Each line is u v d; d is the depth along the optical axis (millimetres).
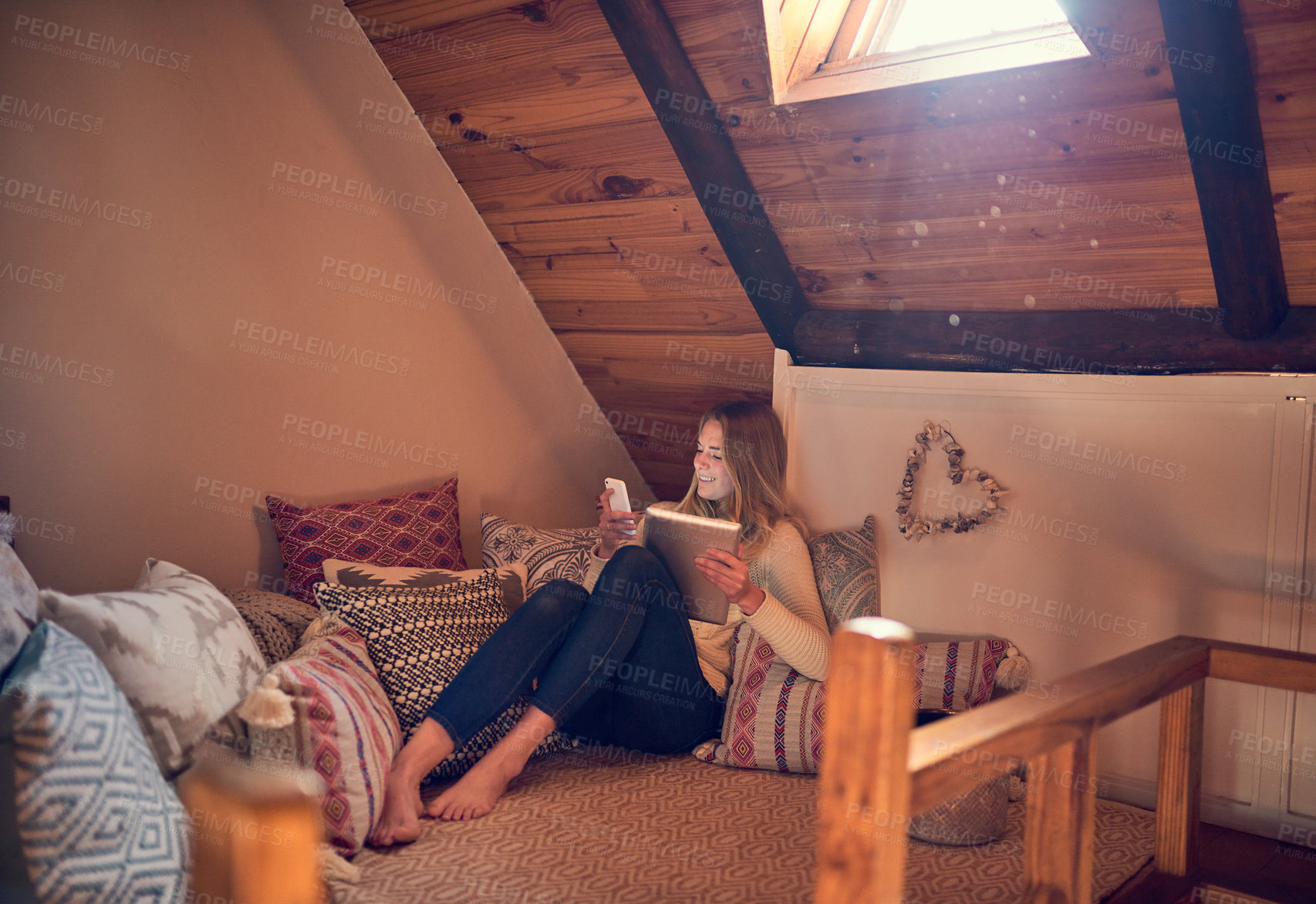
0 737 958
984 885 1464
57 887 920
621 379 3094
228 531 2195
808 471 2531
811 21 1992
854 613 2156
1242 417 1865
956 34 1938
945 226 2127
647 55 2023
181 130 2068
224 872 1063
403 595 1852
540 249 2773
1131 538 2010
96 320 1940
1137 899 1425
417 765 1578
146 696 1211
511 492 2941
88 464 1940
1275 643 1827
